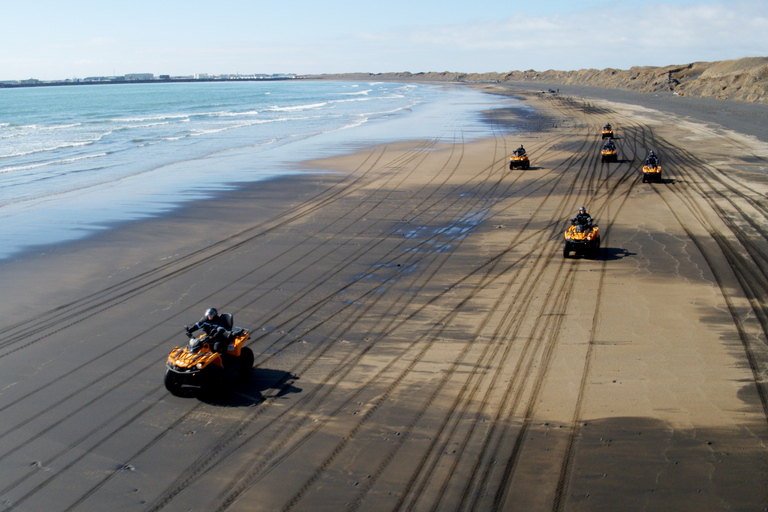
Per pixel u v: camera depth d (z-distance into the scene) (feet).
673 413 28.78
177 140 164.76
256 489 23.94
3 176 107.04
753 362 33.88
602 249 58.34
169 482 24.53
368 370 34.27
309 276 51.85
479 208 78.33
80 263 56.24
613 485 23.65
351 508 22.59
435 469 24.88
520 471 24.61
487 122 206.80
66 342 38.96
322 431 28.04
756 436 26.78
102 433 28.32
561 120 209.87
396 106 326.85
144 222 71.92
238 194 88.63
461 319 41.52
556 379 32.42
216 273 52.90
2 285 50.24
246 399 31.35
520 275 50.96
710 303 43.34
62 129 207.00
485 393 31.14
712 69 359.05
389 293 47.29
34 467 25.72
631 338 37.52
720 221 68.39
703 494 23.07
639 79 490.90
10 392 32.42
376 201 83.41
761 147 130.31
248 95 549.95
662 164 111.55
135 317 43.14
